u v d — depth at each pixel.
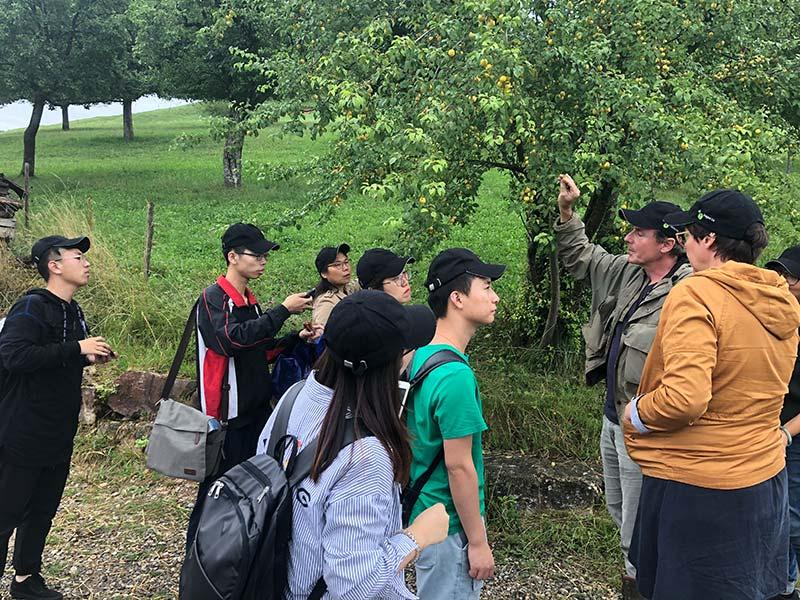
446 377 2.29
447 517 1.95
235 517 1.73
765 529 2.40
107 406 5.78
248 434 3.69
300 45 5.92
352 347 1.75
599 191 5.17
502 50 4.00
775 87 5.99
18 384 3.39
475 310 2.46
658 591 2.48
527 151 4.70
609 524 4.32
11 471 3.39
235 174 17.28
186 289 7.71
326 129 5.04
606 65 4.88
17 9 19.48
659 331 2.52
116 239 10.30
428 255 5.76
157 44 16.09
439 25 4.52
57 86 21.06
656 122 4.26
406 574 3.84
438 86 4.25
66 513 4.64
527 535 4.26
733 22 5.57
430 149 4.10
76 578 3.89
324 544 1.72
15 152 29.77
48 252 3.54
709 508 2.37
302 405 1.89
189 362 6.16
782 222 5.59
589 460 4.88
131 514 4.64
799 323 2.42
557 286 5.91
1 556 3.46
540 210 4.81
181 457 3.40
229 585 1.68
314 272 9.11
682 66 5.46
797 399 3.41
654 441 2.51
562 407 5.18
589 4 5.16
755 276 2.37
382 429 1.77
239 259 3.59
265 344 3.60
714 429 2.38
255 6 7.24
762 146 4.86
